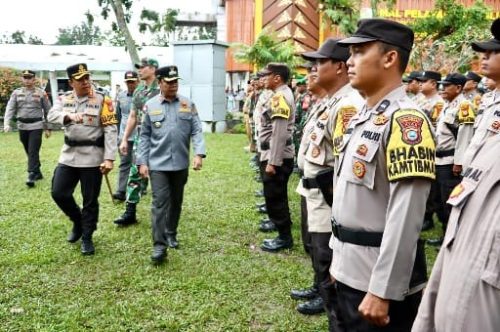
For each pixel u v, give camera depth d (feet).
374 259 6.20
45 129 24.53
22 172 26.86
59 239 15.71
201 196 21.80
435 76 18.86
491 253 4.41
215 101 48.55
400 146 5.75
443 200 16.22
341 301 6.65
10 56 54.49
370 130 6.20
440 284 4.91
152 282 12.50
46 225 17.19
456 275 4.65
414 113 5.93
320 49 9.44
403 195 5.69
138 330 10.19
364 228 6.25
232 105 57.62
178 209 15.11
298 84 24.20
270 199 14.74
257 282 12.59
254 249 15.19
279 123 13.96
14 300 11.44
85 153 14.17
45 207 19.66
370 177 6.14
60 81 59.98
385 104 6.19
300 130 23.85
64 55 56.95
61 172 14.29
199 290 12.10
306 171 9.62
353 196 6.34
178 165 14.15
